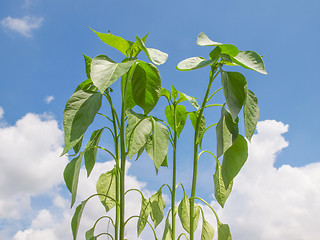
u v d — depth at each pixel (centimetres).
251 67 60
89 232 70
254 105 64
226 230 67
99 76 50
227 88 59
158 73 61
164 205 82
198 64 61
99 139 68
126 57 62
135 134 65
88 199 60
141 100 63
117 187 65
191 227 68
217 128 64
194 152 69
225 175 64
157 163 62
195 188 69
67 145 53
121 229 58
